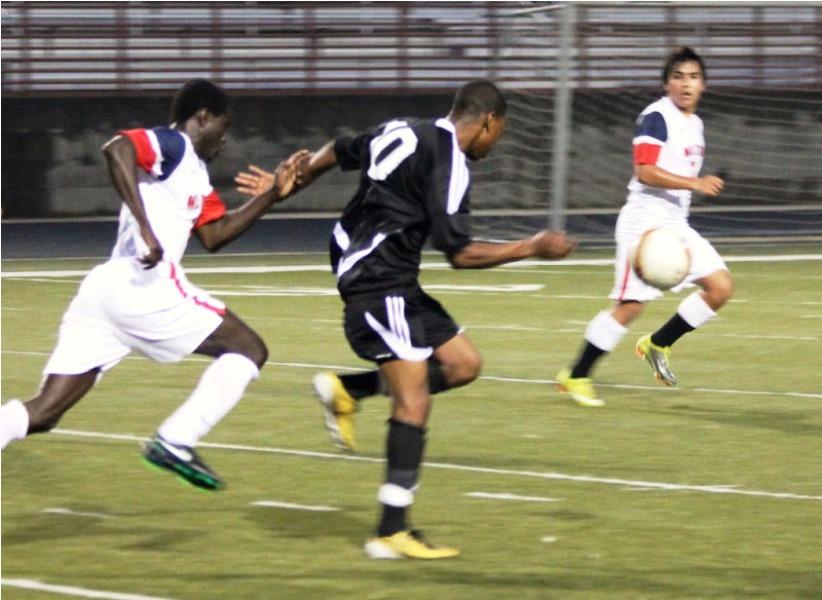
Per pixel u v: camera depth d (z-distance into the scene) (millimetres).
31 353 31797
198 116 16891
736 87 76625
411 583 14141
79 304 16328
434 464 20203
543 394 26422
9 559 15086
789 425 23203
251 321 37500
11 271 51281
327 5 77812
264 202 17188
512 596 13680
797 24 77812
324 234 65250
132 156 15898
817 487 18641
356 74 77875
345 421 19016
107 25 75688
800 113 77062
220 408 15992
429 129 15320
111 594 13766
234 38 77125
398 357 15195
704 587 13953
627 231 25141
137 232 16344
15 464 20125
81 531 16344
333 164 16891
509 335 34781
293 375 28688
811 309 39531
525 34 73000
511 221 66375
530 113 71188
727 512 17250
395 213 15336
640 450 21188
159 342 16391
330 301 42062
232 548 15562
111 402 25578
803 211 73188
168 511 17344
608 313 24922
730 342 33344
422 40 77750
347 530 16422
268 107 75188
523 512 17281
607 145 75688
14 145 73125
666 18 76875
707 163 76375
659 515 17094
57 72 75125
